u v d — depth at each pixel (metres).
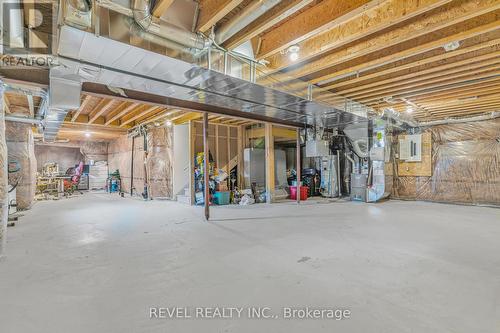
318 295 2.06
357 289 2.16
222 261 2.78
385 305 1.92
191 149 7.13
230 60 2.94
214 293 2.10
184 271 2.53
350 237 3.68
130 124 8.34
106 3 1.94
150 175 8.35
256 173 8.19
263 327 1.67
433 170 7.32
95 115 6.36
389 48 3.17
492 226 4.34
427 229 4.13
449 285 2.23
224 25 2.57
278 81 3.55
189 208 6.40
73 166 11.98
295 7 2.21
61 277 2.40
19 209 6.11
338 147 8.52
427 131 7.45
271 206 6.59
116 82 3.06
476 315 1.79
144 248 3.24
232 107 4.53
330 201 7.50
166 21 2.30
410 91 4.56
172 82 3.12
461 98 5.12
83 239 3.66
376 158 7.06
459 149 6.90
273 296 2.05
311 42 3.05
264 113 5.07
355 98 5.07
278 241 3.50
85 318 1.76
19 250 3.18
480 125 6.60
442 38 2.79
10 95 4.70
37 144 11.13
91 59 2.42
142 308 1.88
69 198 8.65
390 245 3.30
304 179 8.95
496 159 6.37
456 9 2.37
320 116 5.39
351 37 2.70
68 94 2.89
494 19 2.48
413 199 7.65
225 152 8.20
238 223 4.63
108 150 12.13
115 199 8.34
